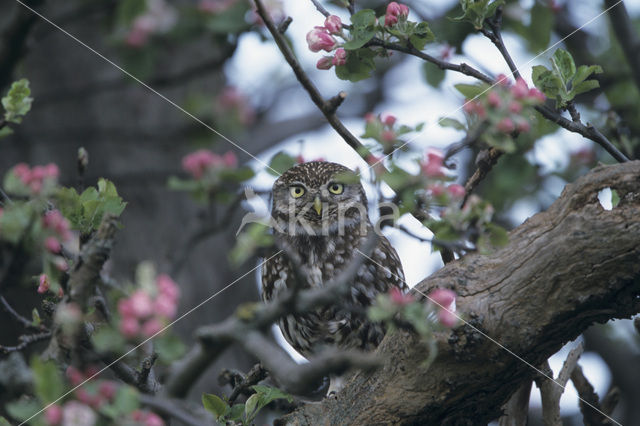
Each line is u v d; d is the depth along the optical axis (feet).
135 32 38.45
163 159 43.11
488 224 20.06
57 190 21.77
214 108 44.37
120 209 21.88
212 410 23.44
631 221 20.15
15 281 21.74
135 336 17.66
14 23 33.09
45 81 43.60
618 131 34.12
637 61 35.91
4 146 41.37
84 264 18.89
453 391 22.16
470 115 21.02
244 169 30.35
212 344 16.22
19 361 17.89
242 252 16.93
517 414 26.71
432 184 19.76
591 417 28.86
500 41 24.73
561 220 20.90
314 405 24.13
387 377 22.85
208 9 38.63
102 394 17.56
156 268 39.96
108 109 43.32
